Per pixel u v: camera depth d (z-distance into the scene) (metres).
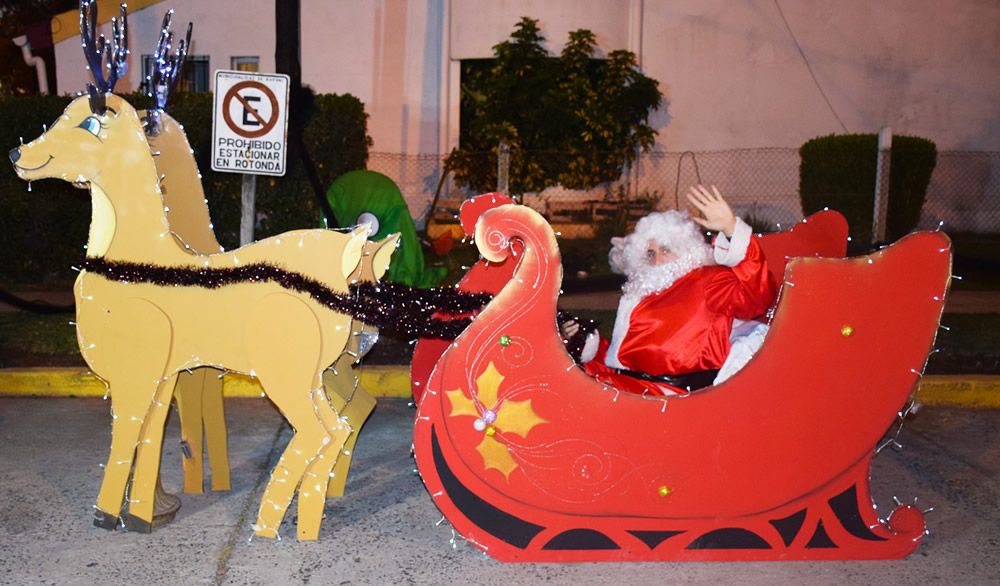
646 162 13.60
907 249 3.59
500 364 3.61
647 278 4.07
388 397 6.46
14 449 5.16
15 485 4.59
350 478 4.85
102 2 12.80
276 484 3.95
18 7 14.27
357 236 3.79
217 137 5.59
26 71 14.40
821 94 13.77
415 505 4.47
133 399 3.90
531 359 3.60
